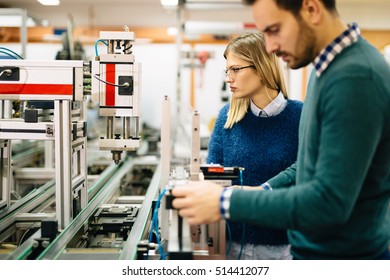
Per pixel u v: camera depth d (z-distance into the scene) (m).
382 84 0.88
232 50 1.58
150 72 5.59
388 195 1.02
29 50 5.32
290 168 1.46
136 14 4.92
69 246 1.41
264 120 1.62
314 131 0.97
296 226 0.89
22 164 3.57
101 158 3.65
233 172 1.36
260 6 0.95
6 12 3.65
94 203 1.97
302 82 5.22
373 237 1.03
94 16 5.04
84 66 1.64
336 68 0.91
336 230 1.02
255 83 1.57
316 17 0.92
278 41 0.97
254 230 1.61
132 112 1.66
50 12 4.89
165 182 1.32
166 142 1.31
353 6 4.64
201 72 5.27
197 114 1.29
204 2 3.47
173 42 5.34
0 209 1.89
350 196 0.85
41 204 2.09
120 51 1.68
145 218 1.71
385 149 0.94
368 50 0.94
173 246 1.11
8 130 1.61
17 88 1.61
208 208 0.96
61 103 1.60
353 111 0.85
